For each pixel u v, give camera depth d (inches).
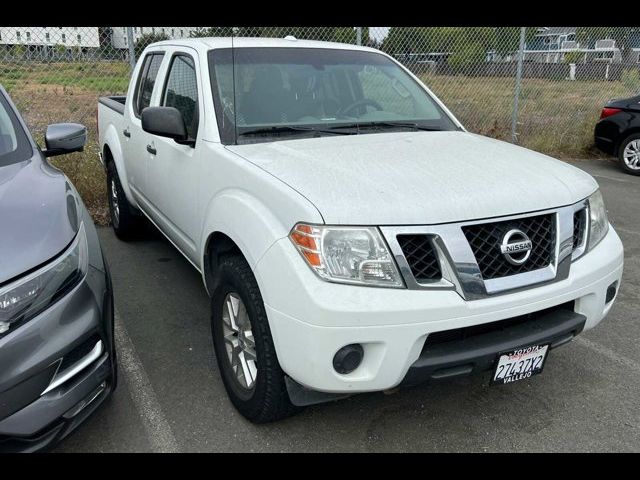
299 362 88.7
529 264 97.1
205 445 103.7
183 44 152.9
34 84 274.4
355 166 105.0
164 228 160.1
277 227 94.2
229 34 225.3
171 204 146.0
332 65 148.5
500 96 408.5
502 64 403.2
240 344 108.0
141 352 135.1
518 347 94.9
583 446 105.7
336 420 111.6
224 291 110.3
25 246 85.0
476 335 96.0
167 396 118.0
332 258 87.1
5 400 79.1
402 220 88.7
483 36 391.5
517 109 386.9
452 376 92.4
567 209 102.3
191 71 141.6
